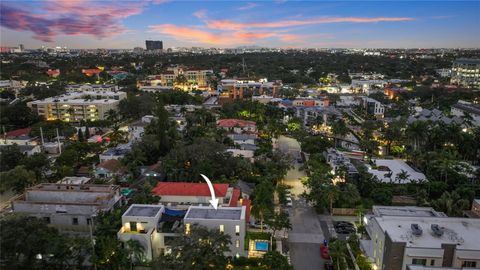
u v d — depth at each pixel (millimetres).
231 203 79312
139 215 69188
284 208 91375
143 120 171625
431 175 105250
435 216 67875
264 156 119938
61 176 105375
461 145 124812
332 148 135375
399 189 96000
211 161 104562
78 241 62344
